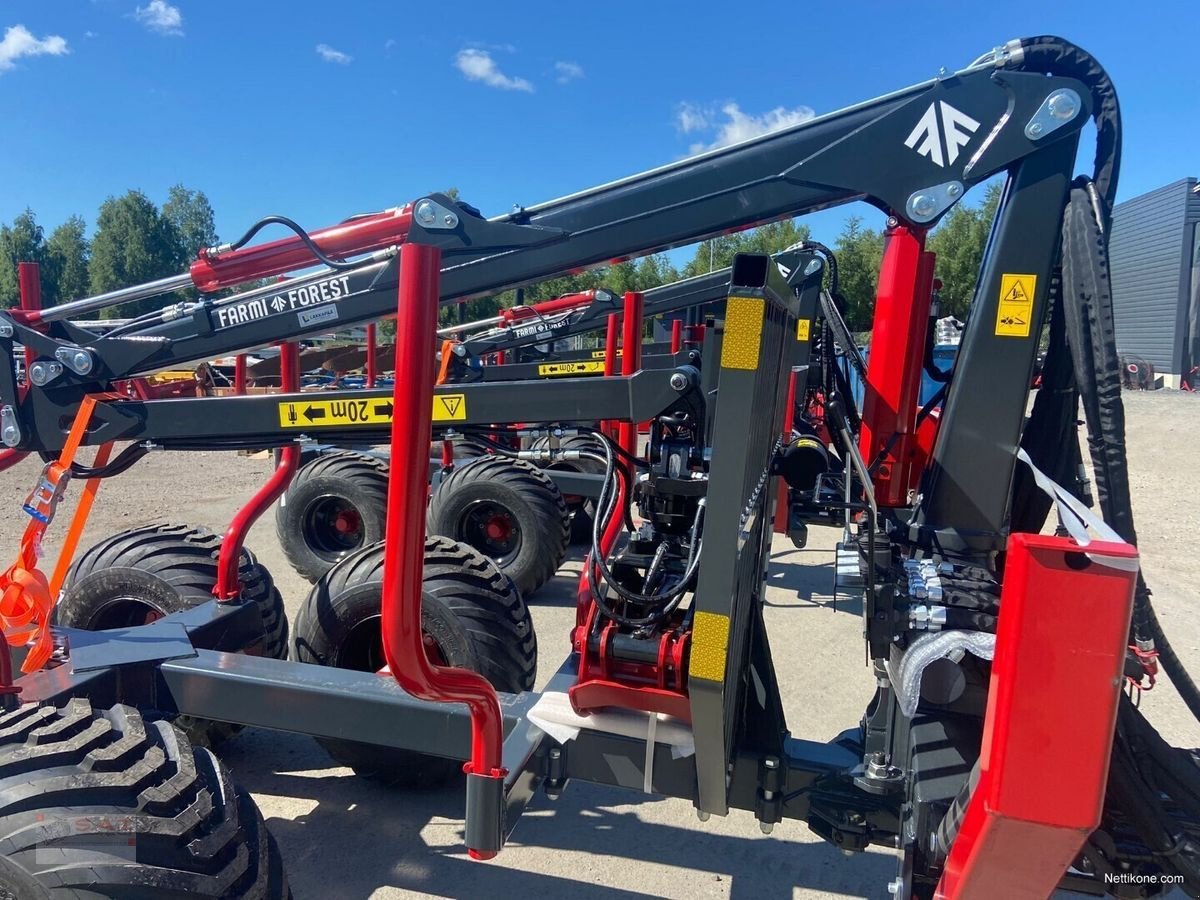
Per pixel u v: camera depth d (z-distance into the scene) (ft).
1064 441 7.73
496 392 9.30
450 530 19.43
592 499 20.89
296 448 10.85
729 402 6.05
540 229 7.30
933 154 7.07
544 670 14.94
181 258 214.07
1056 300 7.60
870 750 7.57
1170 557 23.93
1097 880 5.90
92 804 5.81
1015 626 4.32
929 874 6.20
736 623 6.70
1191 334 109.50
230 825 6.17
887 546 7.23
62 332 9.21
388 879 9.05
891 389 10.81
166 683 8.80
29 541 8.42
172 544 10.93
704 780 7.18
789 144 7.20
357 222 7.86
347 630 10.36
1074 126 6.88
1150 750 5.85
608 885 9.02
